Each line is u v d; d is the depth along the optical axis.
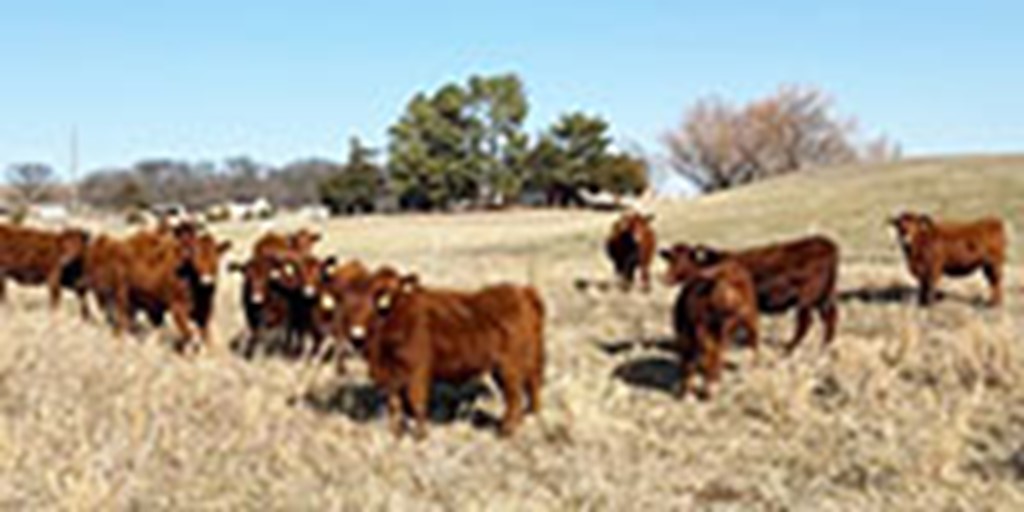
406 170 93.31
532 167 95.69
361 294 10.86
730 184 103.19
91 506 8.29
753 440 10.88
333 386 12.62
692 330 12.27
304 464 9.80
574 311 17.72
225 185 127.75
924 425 10.95
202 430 10.69
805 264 13.65
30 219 53.97
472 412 11.80
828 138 100.31
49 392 11.38
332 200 98.50
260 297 14.37
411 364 10.65
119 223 57.00
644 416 11.73
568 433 10.88
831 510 8.82
